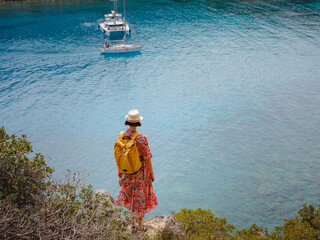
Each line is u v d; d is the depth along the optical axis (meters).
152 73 55.84
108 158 32.22
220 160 30.73
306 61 57.28
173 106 44.44
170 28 75.44
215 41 67.88
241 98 45.69
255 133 35.81
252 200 24.17
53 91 49.12
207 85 50.88
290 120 38.44
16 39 68.81
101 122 40.69
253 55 61.03
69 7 93.25
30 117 41.66
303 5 88.12
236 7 89.75
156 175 28.50
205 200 24.56
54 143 35.59
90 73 55.69
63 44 67.25
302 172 28.11
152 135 36.53
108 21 73.06
